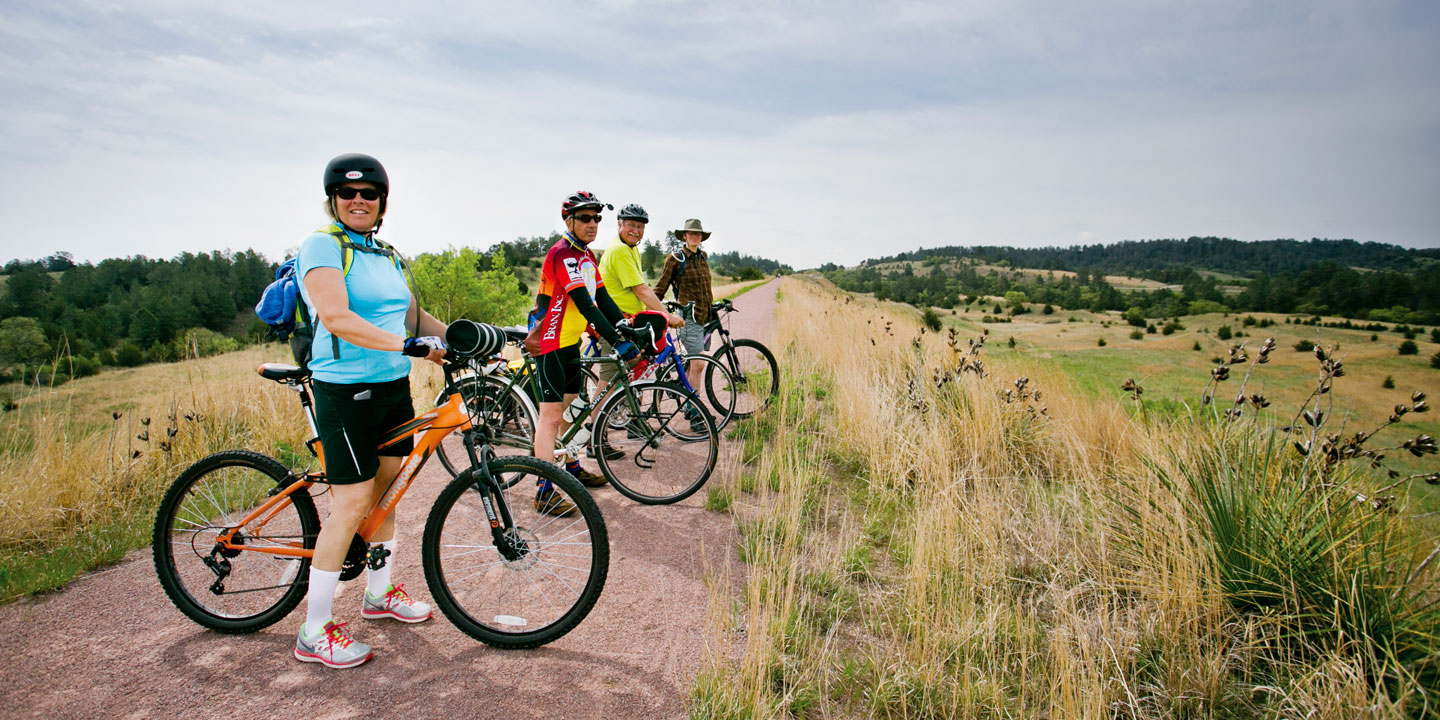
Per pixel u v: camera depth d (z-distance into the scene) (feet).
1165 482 11.50
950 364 21.56
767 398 20.45
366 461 8.34
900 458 15.48
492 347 8.87
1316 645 8.52
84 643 8.79
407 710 7.69
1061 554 11.34
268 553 9.11
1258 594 9.08
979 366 19.26
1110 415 17.40
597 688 8.21
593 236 12.70
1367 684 7.64
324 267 7.61
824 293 119.34
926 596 9.86
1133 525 11.29
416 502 14.34
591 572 8.71
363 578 10.89
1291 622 8.79
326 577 8.38
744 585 10.82
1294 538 9.22
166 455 15.51
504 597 10.09
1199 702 7.82
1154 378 90.79
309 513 9.14
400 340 7.85
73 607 9.69
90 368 150.00
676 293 21.15
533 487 14.26
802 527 13.00
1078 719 7.43
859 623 9.82
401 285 8.59
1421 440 9.53
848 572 11.08
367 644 9.02
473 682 8.26
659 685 8.32
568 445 14.47
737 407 21.27
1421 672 7.61
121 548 11.39
